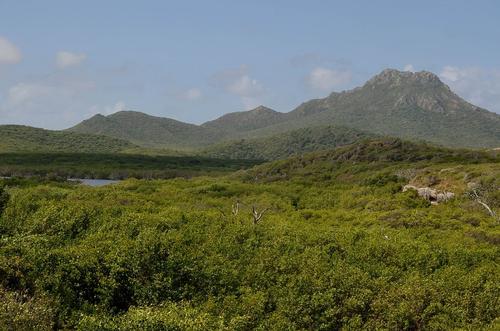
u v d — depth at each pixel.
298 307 19.56
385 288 21.34
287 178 109.06
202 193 74.50
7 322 15.73
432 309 19.58
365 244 29.03
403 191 70.12
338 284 21.23
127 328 16.12
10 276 19.16
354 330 18.72
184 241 27.11
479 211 54.16
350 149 127.00
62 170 148.75
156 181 85.56
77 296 19.70
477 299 20.86
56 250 21.52
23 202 37.41
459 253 28.70
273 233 30.91
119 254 21.33
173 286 21.05
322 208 67.31
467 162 95.94
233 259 25.47
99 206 38.53
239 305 19.88
